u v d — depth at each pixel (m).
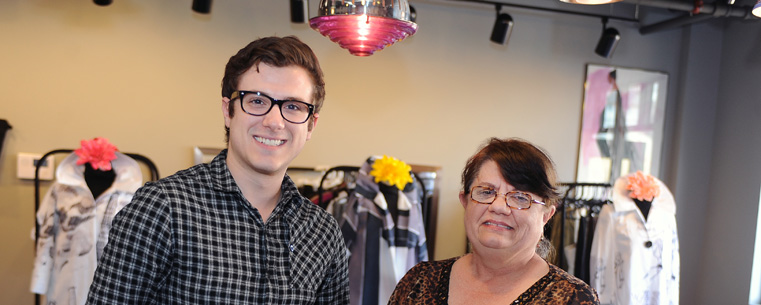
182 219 1.24
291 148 1.32
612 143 4.12
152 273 1.21
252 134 1.29
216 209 1.29
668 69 4.20
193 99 3.49
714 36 4.17
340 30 1.77
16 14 3.24
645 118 4.17
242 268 1.27
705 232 4.21
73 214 2.67
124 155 2.82
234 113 1.30
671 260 3.26
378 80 3.77
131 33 3.40
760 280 3.79
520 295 1.26
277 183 1.36
